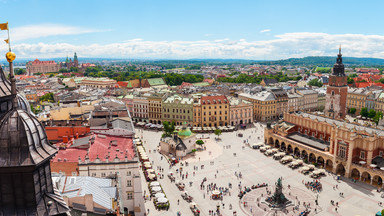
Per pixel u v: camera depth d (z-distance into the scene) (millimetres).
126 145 111312
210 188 127688
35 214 26781
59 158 95312
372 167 133125
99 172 94250
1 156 25375
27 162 25594
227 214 107688
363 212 107688
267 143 186375
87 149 102125
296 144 164375
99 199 61594
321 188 127000
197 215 105938
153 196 117875
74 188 63625
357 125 150500
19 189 26406
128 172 96250
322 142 162125
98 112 146375
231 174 142500
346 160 136875
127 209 98312
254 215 106938
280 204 112562
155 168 150250
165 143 175125
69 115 158000
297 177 138500
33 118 28078
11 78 26719
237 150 177750
